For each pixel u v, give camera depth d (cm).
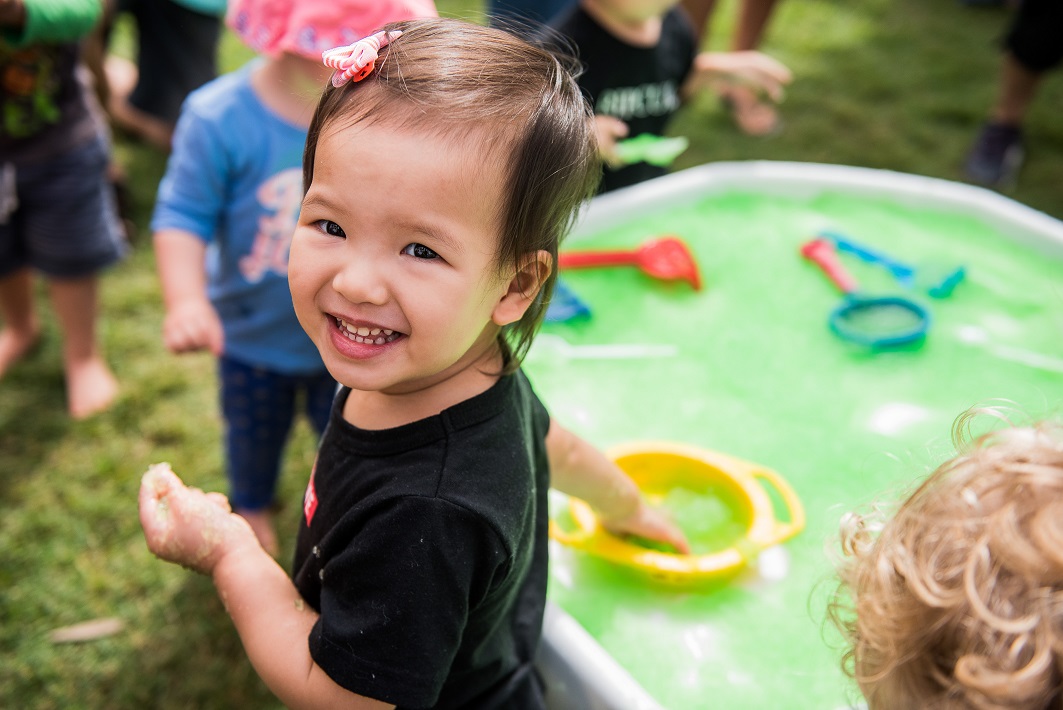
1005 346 158
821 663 108
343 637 73
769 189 194
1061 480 63
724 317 164
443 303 70
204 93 151
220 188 148
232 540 87
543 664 102
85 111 188
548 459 96
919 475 84
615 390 148
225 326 157
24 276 208
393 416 80
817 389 150
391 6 133
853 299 163
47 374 215
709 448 138
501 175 69
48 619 164
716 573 114
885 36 391
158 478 92
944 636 62
